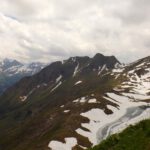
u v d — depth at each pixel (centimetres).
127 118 13250
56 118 14650
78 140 10100
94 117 12950
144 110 15062
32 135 15425
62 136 10450
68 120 12606
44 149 9581
